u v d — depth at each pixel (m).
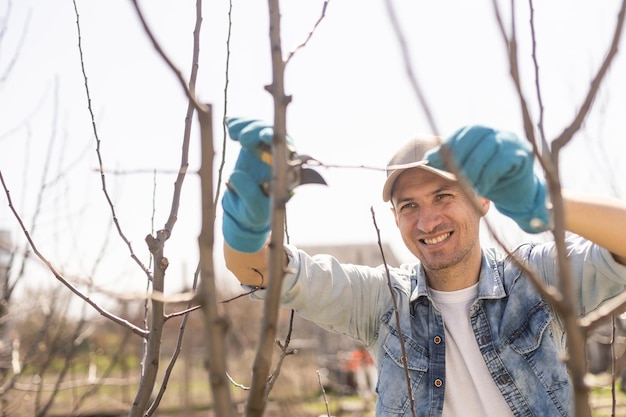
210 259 1.11
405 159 2.28
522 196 1.44
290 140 1.42
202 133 1.14
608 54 1.02
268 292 1.09
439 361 2.23
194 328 12.49
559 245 0.98
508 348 2.19
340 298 2.32
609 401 6.07
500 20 1.02
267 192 1.49
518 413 2.14
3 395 4.37
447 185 2.24
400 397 2.24
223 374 1.06
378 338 2.39
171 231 1.78
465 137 1.42
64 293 4.95
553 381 2.14
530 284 2.24
